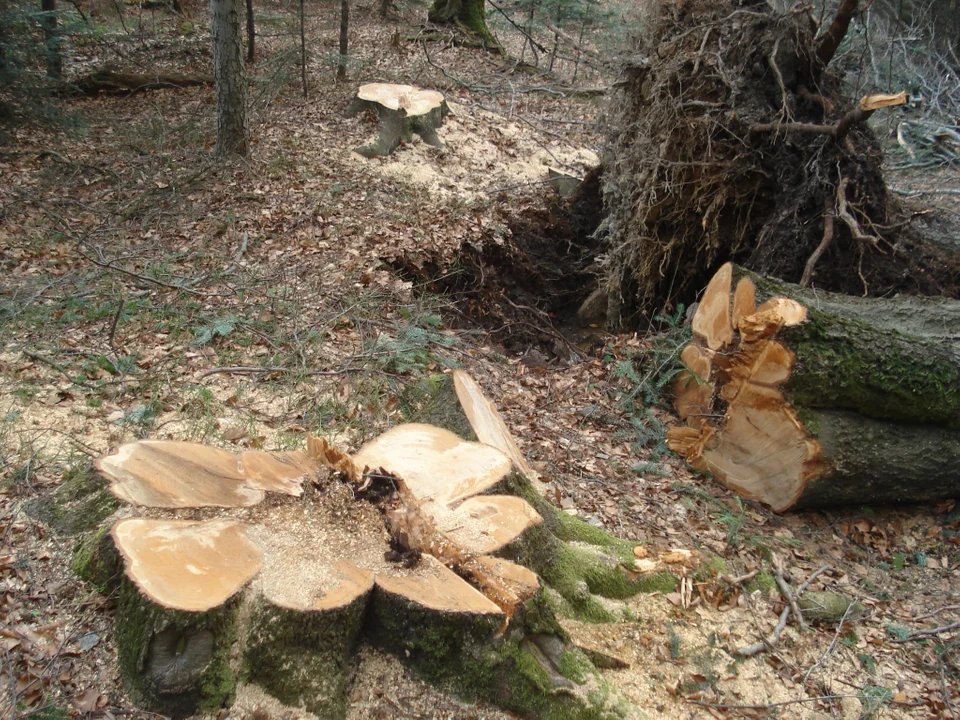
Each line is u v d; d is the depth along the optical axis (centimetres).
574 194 949
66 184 835
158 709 260
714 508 483
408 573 288
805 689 363
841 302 562
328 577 276
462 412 411
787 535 473
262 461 320
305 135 1023
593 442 531
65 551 303
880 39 1322
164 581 257
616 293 765
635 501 471
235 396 467
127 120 1036
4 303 539
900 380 477
